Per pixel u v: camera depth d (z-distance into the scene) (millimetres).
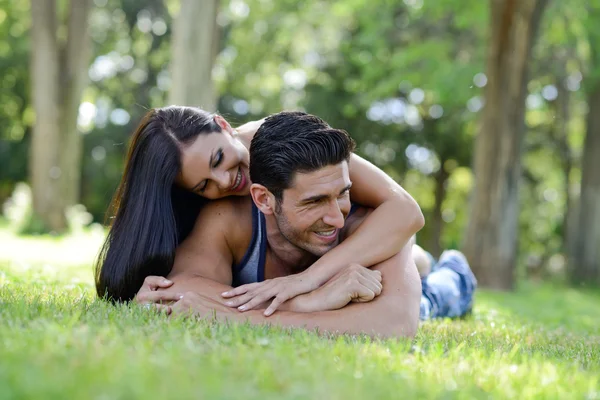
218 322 3320
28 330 2604
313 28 25016
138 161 3904
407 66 20516
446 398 2201
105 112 34219
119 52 32656
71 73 18453
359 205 4004
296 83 29969
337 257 3660
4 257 9484
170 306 3520
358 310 3479
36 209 18328
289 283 3586
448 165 31094
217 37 12359
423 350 3025
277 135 3480
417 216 3854
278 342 2732
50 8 18141
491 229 15711
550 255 33688
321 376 2248
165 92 33281
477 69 18797
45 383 1887
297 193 3455
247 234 3971
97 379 1963
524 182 30781
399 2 20500
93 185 34375
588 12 17344
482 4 16859
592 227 22922
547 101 24172
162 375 2062
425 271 5273
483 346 3516
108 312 3293
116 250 3887
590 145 22938
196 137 3799
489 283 15719
